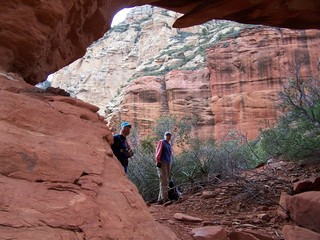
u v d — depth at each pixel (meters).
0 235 1.36
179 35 71.19
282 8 8.07
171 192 7.29
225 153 10.02
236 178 7.25
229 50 34.34
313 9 8.08
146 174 9.41
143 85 38.62
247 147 12.96
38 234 1.47
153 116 37.06
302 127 9.01
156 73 49.44
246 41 33.69
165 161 7.33
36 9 3.14
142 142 14.38
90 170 2.19
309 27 8.82
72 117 2.62
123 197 2.25
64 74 88.62
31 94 2.79
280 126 10.94
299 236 3.90
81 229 1.67
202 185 8.27
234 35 35.03
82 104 3.05
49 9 3.21
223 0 7.78
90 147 2.46
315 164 7.75
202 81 36.53
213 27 63.53
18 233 1.42
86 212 1.79
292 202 5.03
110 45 86.62
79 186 1.97
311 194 4.79
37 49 3.31
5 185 1.64
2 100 2.17
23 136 2.03
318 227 4.36
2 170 1.74
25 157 1.88
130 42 84.56
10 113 2.12
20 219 1.50
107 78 79.31
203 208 6.23
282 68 30.88
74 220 1.68
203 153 9.73
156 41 75.31
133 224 2.09
